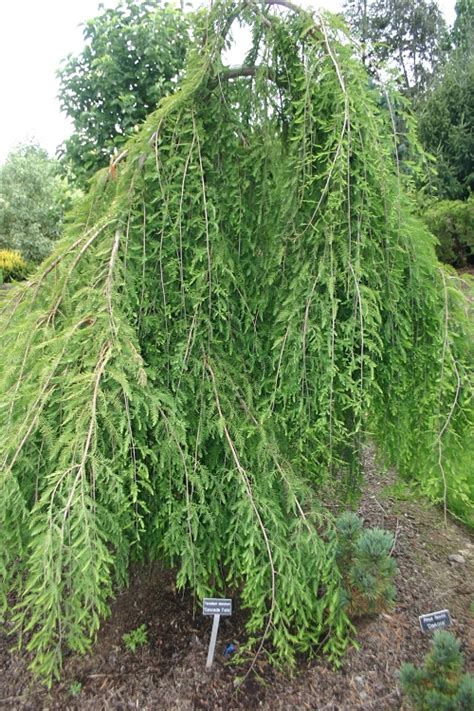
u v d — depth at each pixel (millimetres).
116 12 4383
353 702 1877
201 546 1937
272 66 1910
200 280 1850
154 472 1871
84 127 4605
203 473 1859
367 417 2129
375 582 1935
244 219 2029
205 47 1854
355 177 1746
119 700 1932
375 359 1965
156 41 4293
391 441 2213
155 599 2434
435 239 2098
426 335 2047
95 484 1645
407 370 2090
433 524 3143
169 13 4340
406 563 2707
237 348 2070
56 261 1968
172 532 1824
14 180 13578
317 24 1753
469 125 10086
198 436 1880
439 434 1964
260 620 1875
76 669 2086
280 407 2012
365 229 1767
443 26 18562
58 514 1551
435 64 17891
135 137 1896
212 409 1901
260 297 2045
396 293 1877
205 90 1887
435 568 2693
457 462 2055
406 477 2488
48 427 1700
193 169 1826
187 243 1863
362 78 1742
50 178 13797
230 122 1921
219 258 1847
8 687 2037
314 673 2008
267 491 1918
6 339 2057
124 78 4402
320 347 1804
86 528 1536
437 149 9812
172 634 2227
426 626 2074
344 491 2398
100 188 2016
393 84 1874
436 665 1688
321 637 2154
